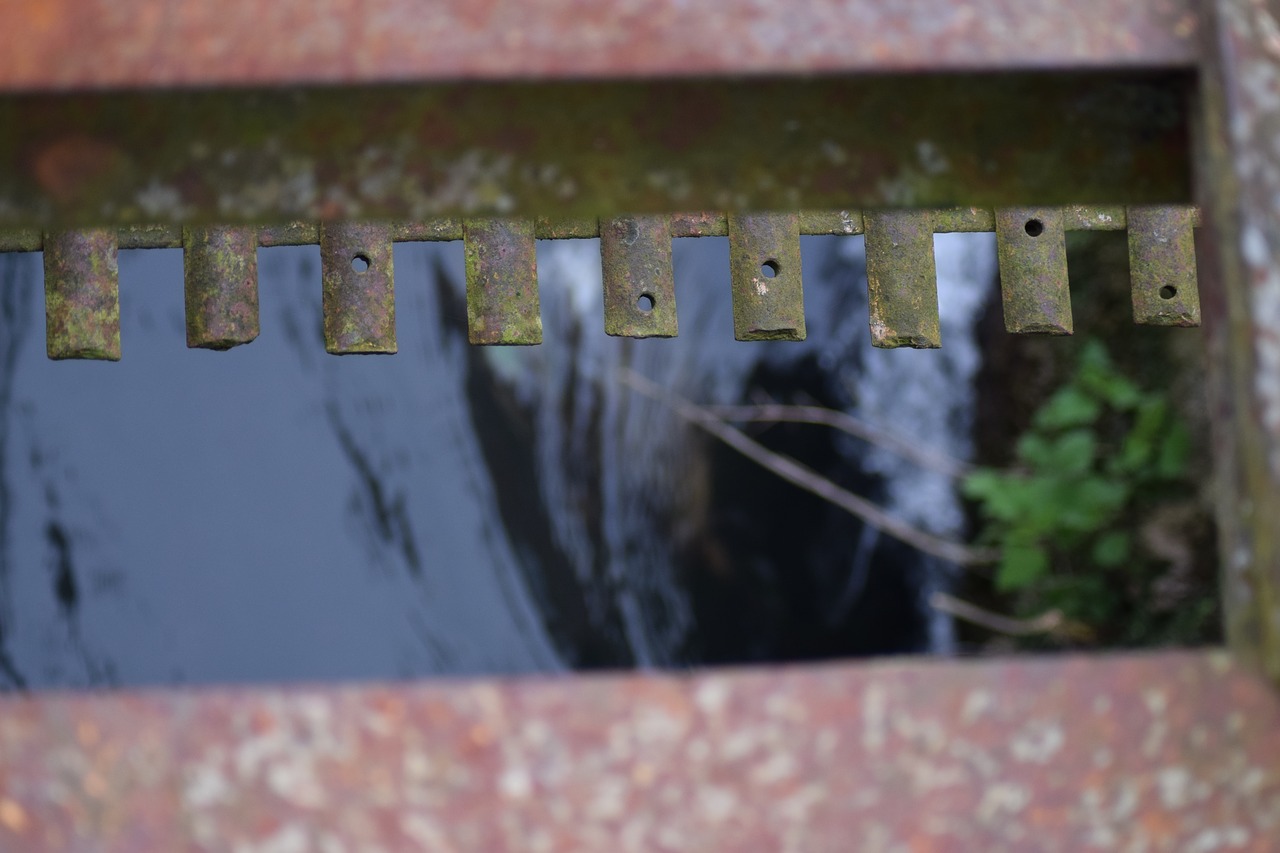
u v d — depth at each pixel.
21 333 3.34
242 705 0.57
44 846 0.56
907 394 3.98
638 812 0.57
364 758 0.57
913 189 0.74
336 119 0.70
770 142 0.73
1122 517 3.28
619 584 3.75
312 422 3.50
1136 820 0.58
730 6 0.62
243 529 3.34
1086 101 0.73
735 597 3.92
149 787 0.56
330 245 1.89
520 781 0.57
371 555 3.46
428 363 3.70
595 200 0.73
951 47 0.62
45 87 0.61
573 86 0.71
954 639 3.79
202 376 3.42
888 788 0.58
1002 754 0.58
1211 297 0.62
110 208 0.70
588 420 3.89
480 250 1.93
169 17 0.61
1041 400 3.57
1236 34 0.61
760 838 0.57
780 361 4.06
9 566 3.15
